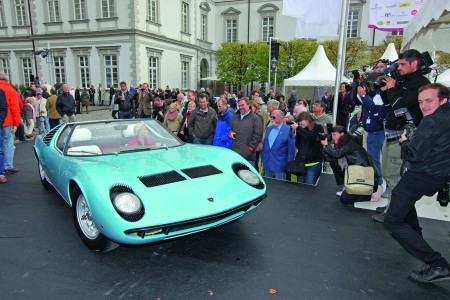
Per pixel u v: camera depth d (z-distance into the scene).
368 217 3.90
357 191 4.07
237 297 2.39
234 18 31.83
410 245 2.57
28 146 8.94
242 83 25.30
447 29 5.82
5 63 25.62
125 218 2.53
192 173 3.15
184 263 2.88
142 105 10.71
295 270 2.76
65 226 3.64
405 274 2.72
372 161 4.29
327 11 6.37
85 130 3.96
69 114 10.23
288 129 5.14
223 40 32.34
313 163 5.04
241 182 3.20
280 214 3.96
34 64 24.58
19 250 3.09
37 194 4.73
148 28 22.22
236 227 3.60
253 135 5.20
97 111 19.73
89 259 2.94
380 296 2.43
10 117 5.71
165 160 3.44
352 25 27.73
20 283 2.56
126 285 2.55
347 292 2.46
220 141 5.66
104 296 2.41
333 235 3.42
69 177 3.22
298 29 6.59
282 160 5.27
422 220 3.85
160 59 23.64
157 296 2.41
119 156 3.56
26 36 24.02
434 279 2.53
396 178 3.68
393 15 6.82
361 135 4.93
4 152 5.77
